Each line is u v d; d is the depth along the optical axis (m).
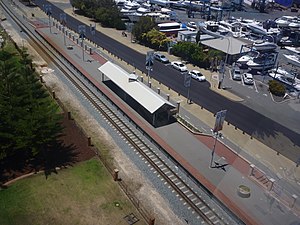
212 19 109.56
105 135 37.06
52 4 107.88
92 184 29.03
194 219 26.41
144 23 76.75
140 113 42.03
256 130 40.84
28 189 27.84
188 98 48.59
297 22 101.44
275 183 24.47
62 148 33.72
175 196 28.73
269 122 43.41
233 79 58.50
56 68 55.38
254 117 44.59
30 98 31.27
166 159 33.66
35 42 67.75
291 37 91.38
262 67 63.75
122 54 66.69
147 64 50.62
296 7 147.12
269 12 135.88
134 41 77.31
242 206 26.69
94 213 25.94
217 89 53.25
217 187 29.36
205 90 52.31
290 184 23.84
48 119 30.12
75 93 46.66
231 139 38.06
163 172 31.45
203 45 72.06
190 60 65.94
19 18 85.00
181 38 77.00
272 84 53.97
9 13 88.69
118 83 44.88
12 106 30.28
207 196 28.86
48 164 31.14
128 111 42.28
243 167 32.19
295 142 38.03
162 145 35.50
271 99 51.34
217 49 68.31
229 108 46.72
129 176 30.62
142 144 35.91
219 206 27.75
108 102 44.81
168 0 126.81
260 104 49.06
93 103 44.12
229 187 29.33
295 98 52.59
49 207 26.19
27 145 28.94
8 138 29.12
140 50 71.00
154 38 72.25
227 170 31.89
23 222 24.66
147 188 29.33
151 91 41.75
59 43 68.19
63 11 100.31
